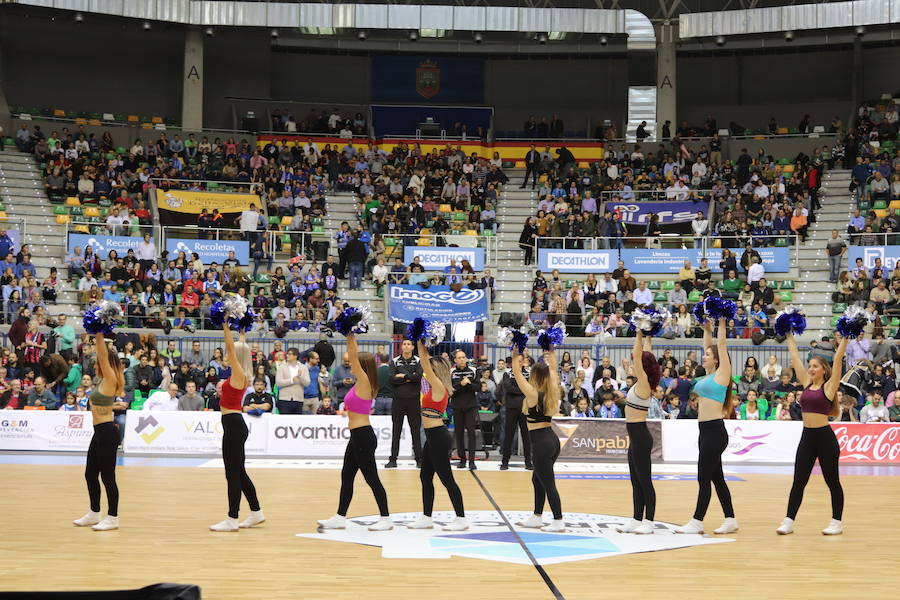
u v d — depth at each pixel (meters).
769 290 22.48
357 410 8.92
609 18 30.72
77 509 10.07
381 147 32.75
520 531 9.05
